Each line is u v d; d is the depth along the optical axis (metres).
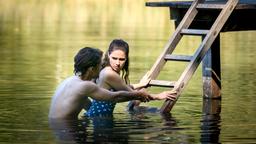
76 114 14.05
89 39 34.84
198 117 14.30
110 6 61.16
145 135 12.18
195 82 20.12
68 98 13.96
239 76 21.23
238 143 11.65
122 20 47.94
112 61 14.83
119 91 14.43
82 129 12.68
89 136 12.03
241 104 16.14
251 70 22.80
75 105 13.96
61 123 13.30
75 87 14.01
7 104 15.64
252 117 14.29
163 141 11.70
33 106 15.40
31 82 19.50
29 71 22.41
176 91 15.05
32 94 17.19
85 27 42.31
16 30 40.19
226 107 15.69
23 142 11.59
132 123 13.39
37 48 30.91
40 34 37.91
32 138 11.89
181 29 16.45
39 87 18.44
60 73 21.94
